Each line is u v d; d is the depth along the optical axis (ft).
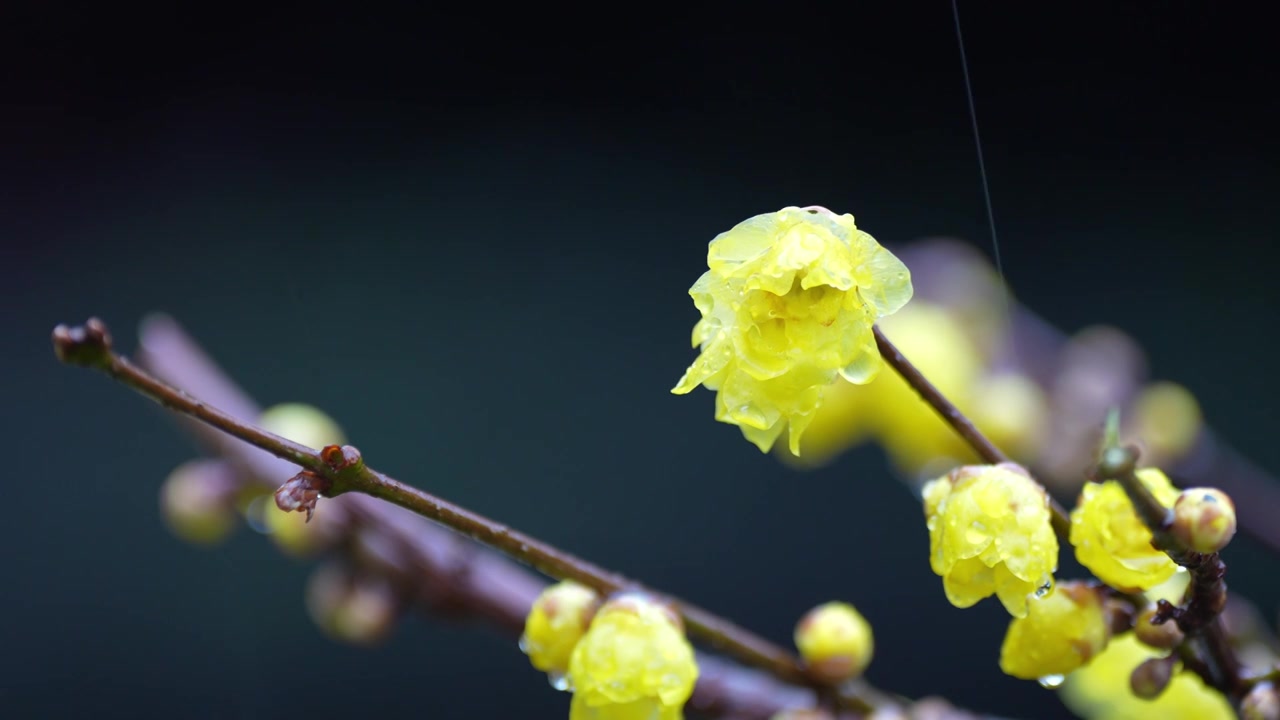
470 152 3.11
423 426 2.91
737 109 3.09
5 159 3.00
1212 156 2.96
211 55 3.10
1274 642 1.69
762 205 3.04
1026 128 2.98
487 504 2.88
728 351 1.38
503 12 3.14
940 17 2.96
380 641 1.72
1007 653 1.45
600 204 3.08
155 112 3.08
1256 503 1.87
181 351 1.74
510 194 3.09
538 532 2.86
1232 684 1.45
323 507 1.70
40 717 2.70
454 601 1.70
